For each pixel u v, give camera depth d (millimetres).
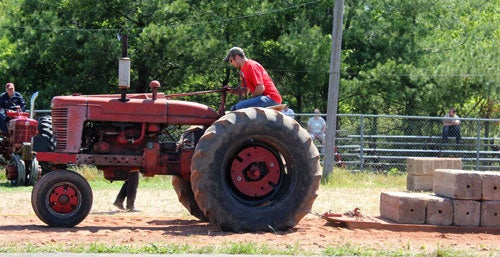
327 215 13336
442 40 41062
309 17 42031
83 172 23781
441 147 32125
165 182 23016
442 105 38844
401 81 38656
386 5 39938
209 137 11961
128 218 14031
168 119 12547
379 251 9922
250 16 39812
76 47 37688
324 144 28828
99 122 12555
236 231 11984
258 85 12789
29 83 40344
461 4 41812
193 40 36969
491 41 42688
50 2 38969
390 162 31922
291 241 10883
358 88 38688
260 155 12430
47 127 16562
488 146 32156
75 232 11570
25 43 38156
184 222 13539
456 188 12859
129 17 38906
